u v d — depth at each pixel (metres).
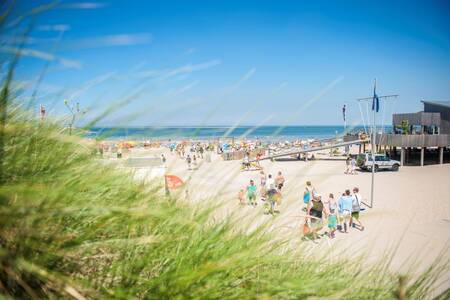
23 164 0.83
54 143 1.02
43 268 0.70
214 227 1.15
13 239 0.68
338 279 1.27
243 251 1.05
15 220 0.66
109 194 1.11
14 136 0.84
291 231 1.30
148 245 0.98
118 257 0.92
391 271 1.42
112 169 1.30
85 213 0.80
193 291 0.90
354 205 10.85
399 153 46.28
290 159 37.41
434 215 14.30
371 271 1.42
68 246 0.78
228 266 0.94
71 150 1.10
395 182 25.72
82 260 0.85
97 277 0.85
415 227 10.62
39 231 0.74
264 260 1.08
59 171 0.94
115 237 0.97
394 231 8.72
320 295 1.11
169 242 1.00
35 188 0.74
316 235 1.39
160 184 1.32
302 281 1.10
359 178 27.62
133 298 0.81
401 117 39.97
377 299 1.24
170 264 0.97
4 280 0.66
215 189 1.24
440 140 37.69
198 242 1.06
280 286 1.04
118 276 0.88
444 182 25.59
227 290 0.97
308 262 1.35
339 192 21.39
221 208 1.22
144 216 1.00
